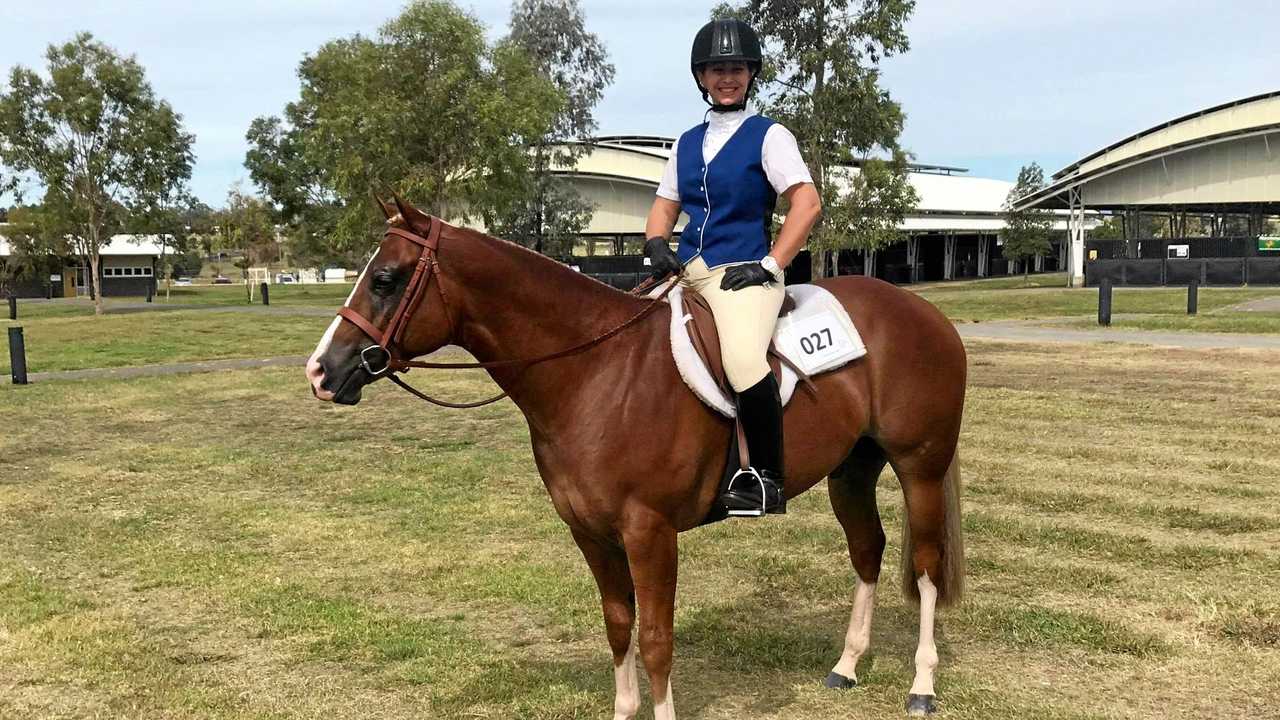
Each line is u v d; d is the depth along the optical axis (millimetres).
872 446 4227
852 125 25453
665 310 3594
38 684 4516
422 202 32094
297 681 4504
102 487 8625
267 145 54719
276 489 8500
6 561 6461
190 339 24984
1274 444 8984
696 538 6656
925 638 4141
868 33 24562
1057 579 5574
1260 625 4797
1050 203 50969
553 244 42531
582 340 3400
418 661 4699
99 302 36812
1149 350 16406
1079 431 9836
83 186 35594
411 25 30391
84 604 5613
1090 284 41594
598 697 4270
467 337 3398
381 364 3240
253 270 67812
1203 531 6426
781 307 3785
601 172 47406
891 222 26922
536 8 43781
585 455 3330
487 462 9477
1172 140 41312
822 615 5242
